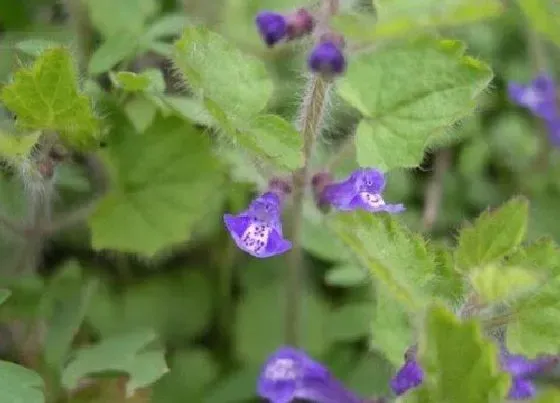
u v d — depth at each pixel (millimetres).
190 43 250
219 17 321
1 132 257
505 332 227
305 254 327
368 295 316
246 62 250
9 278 285
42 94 256
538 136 367
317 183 261
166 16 306
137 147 285
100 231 286
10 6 319
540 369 253
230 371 311
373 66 257
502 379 204
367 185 259
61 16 321
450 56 255
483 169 362
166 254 313
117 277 318
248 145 247
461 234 228
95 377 271
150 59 301
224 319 320
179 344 313
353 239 223
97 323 304
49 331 271
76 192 299
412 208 344
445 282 226
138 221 286
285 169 248
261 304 318
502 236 227
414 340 227
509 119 372
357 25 243
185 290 319
